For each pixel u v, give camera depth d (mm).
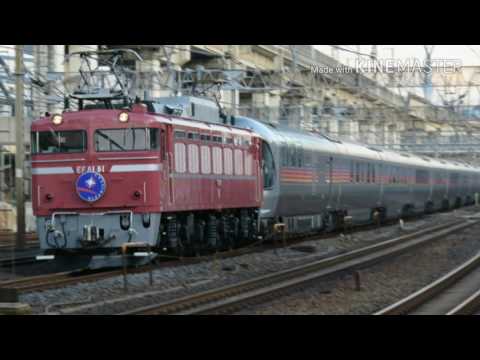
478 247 31203
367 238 36250
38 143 21703
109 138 21297
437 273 22734
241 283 18922
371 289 19422
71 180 21422
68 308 15820
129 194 21125
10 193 43438
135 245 20188
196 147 23438
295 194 31844
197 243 24562
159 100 24500
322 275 21000
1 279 20953
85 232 21266
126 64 41844
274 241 28688
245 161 27047
